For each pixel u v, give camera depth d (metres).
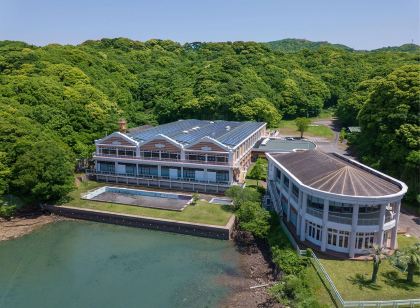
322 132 107.06
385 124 62.59
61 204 57.44
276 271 39.16
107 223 54.22
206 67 130.75
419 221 49.03
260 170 68.88
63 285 38.12
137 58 153.75
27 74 90.44
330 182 40.25
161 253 44.88
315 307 29.48
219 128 82.94
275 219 48.22
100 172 69.69
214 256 44.09
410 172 55.38
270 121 110.81
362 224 38.19
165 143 64.62
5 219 54.72
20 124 61.50
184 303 34.94
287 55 171.12
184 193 62.50
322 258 38.81
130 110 113.12
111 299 35.62
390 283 34.12
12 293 36.78
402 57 157.25
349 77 151.12
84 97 85.81
